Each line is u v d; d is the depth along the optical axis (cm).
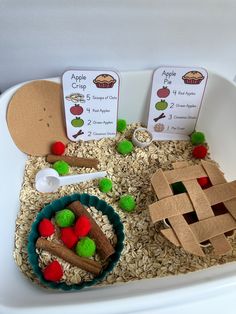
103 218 33
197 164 36
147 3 30
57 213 32
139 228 32
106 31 33
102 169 37
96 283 29
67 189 35
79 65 36
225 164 38
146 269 30
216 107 39
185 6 31
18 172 35
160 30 33
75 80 34
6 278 26
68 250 30
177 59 37
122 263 30
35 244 30
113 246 31
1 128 33
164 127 40
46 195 34
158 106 38
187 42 35
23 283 28
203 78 36
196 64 38
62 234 31
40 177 34
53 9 30
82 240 30
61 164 36
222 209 31
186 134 41
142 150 39
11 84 39
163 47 35
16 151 35
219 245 29
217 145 39
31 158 37
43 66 36
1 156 32
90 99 36
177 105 38
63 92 35
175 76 36
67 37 33
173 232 29
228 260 31
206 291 22
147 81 37
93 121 38
